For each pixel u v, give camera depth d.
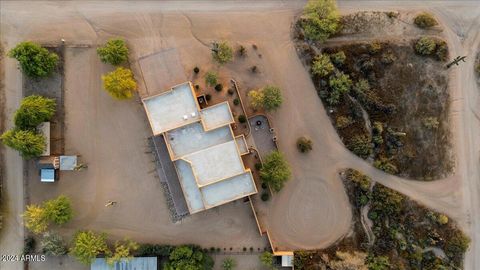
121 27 61.88
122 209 62.59
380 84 61.22
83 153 62.44
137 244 62.34
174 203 62.09
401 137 61.25
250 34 61.81
